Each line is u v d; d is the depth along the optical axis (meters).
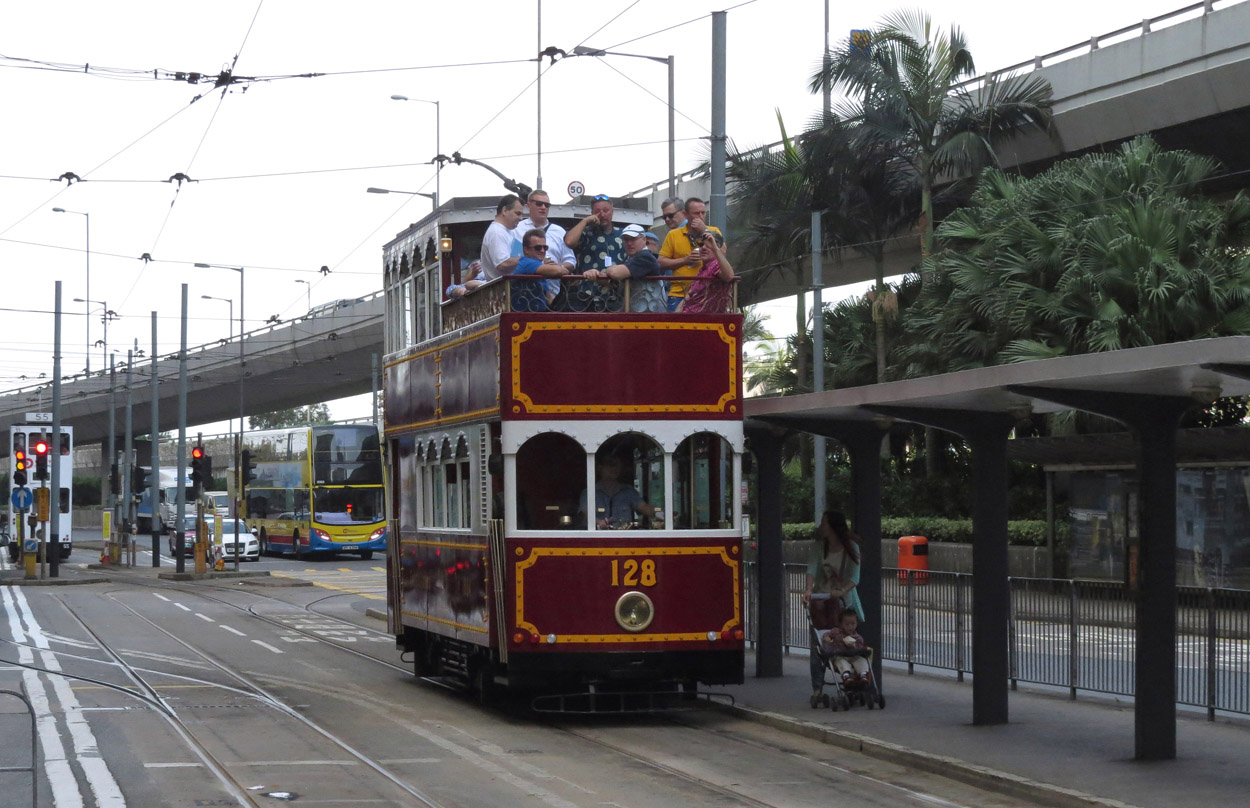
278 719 14.98
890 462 41.44
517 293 14.54
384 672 19.64
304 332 64.12
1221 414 33.66
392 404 19.11
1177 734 13.05
